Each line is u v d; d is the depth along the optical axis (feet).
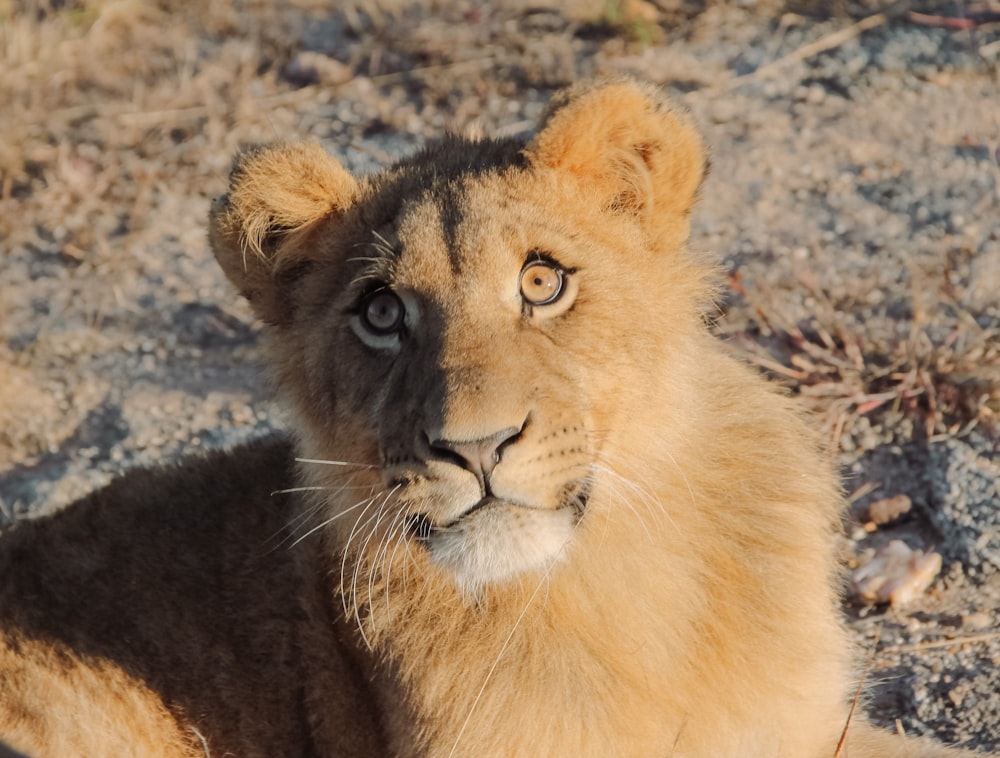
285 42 40.04
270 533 19.20
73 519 20.31
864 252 29.84
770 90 35.40
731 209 31.63
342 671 18.30
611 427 17.22
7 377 30.07
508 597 17.19
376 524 17.24
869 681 20.68
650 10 38.88
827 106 34.71
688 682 17.31
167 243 33.94
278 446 20.49
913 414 25.59
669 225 18.17
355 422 17.51
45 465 27.71
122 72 39.63
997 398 25.46
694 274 18.57
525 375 16.22
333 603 18.37
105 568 19.61
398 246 17.25
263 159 18.26
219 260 18.93
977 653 21.07
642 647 17.25
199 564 19.35
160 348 30.73
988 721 19.88
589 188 18.04
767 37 37.27
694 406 17.99
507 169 17.97
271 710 18.66
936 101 34.37
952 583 22.49
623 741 16.94
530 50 37.93
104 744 18.72
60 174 36.24
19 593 19.63
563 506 16.49
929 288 28.43
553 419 16.25
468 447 15.84
